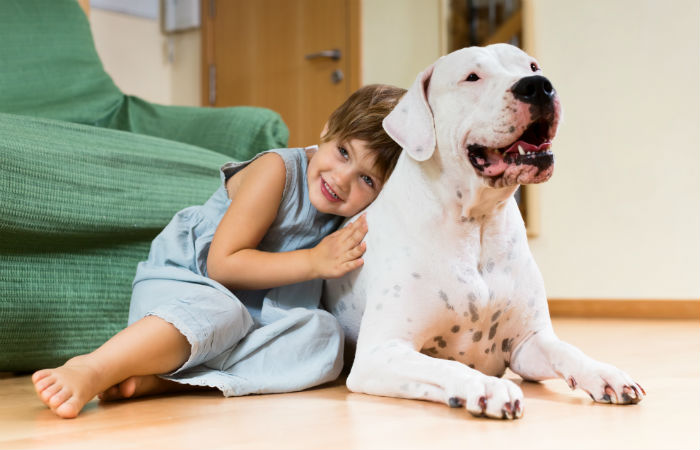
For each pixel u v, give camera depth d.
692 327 2.43
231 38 4.35
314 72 3.98
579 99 3.13
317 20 3.96
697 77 2.89
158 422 0.93
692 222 2.91
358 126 1.25
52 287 1.52
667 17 2.94
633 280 3.03
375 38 3.76
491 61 1.04
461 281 1.07
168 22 4.54
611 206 3.07
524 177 0.99
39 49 2.29
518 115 0.96
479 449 0.75
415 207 1.11
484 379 0.93
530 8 3.22
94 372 1.01
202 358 1.14
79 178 1.55
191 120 2.19
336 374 1.24
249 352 1.19
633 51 3.01
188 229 1.36
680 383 1.19
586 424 0.87
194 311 1.12
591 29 3.09
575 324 2.65
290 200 1.32
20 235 1.46
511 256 1.11
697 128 2.89
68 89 2.27
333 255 1.19
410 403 1.01
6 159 1.43
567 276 3.17
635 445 0.76
